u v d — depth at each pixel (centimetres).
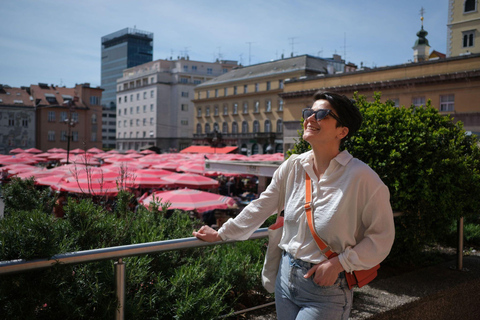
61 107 7044
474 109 3206
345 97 153
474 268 318
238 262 289
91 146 7425
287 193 161
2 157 2650
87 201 247
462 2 4341
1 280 155
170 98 9025
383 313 228
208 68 9431
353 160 148
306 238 150
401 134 305
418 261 334
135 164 2369
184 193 1054
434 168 300
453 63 3331
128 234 271
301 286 149
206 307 211
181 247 176
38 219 165
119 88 10175
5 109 6625
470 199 314
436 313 262
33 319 161
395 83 3666
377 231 143
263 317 231
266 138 6109
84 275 188
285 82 4734
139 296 207
